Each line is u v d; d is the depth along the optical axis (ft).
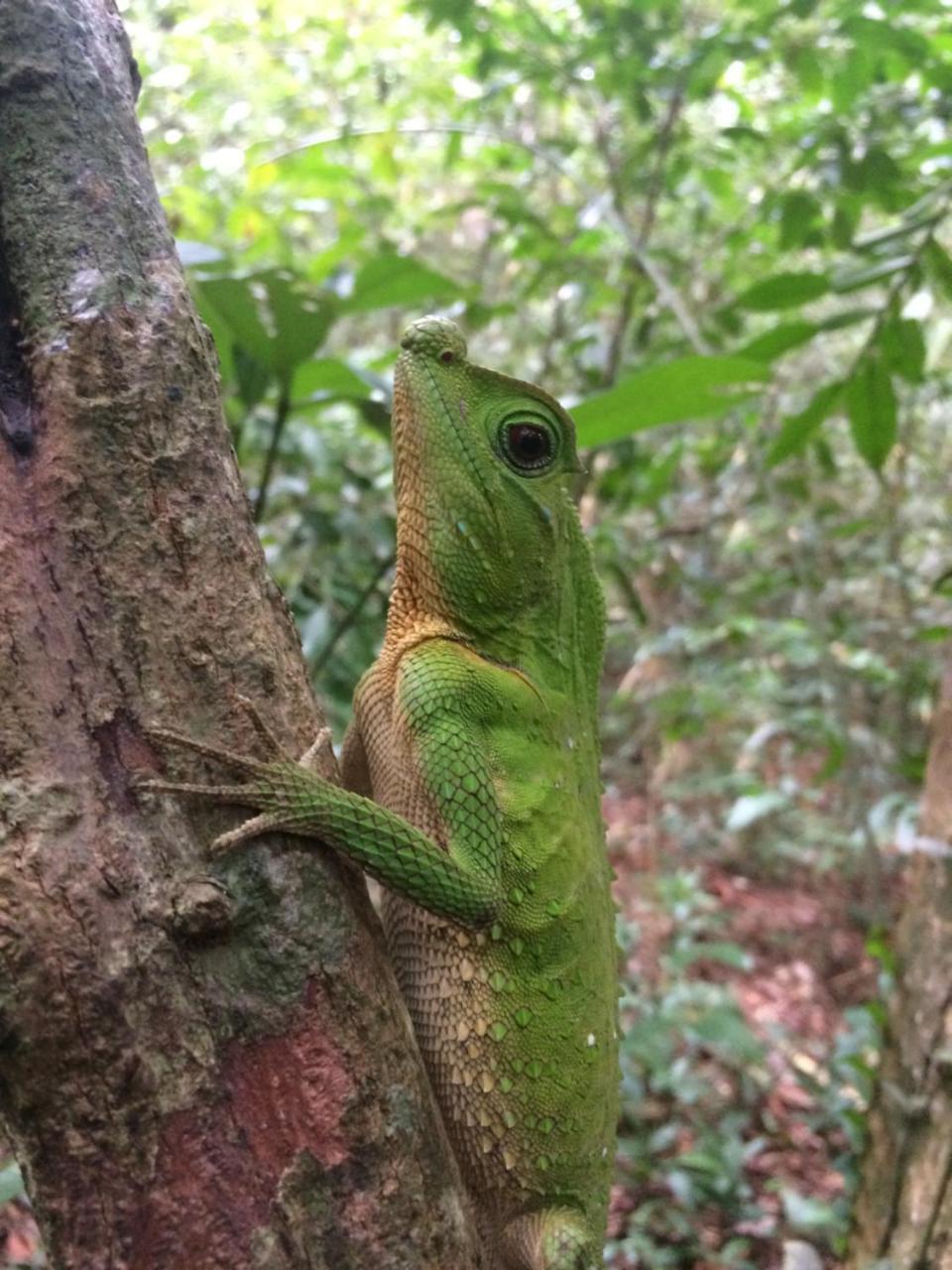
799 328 0.87
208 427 0.38
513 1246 0.51
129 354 0.36
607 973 0.54
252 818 0.37
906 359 0.87
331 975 0.37
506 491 0.53
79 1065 0.32
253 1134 0.34
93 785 0.34
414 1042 0.40
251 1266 0.33
